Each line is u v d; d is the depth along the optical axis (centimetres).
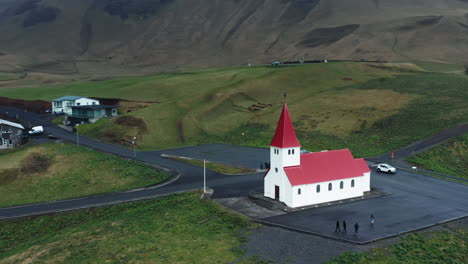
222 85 19088
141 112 14525
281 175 6788
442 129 11788
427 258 4909
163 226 6025
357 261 4759
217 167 9469
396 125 12638
